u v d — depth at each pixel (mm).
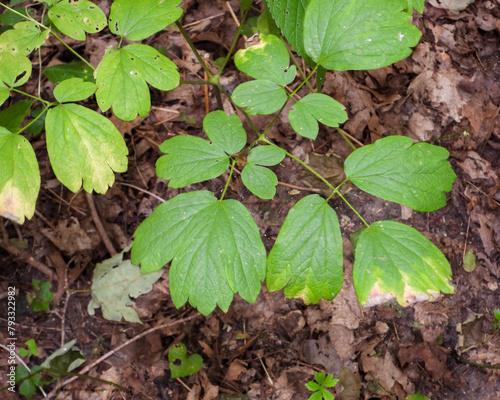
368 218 481
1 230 461
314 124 340
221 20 549
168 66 342
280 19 385
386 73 538
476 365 456
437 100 528
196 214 344
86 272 472
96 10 346
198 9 554
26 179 327
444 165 349
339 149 508
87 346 454
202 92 523
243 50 357
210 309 335
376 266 333
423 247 337
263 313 467
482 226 493
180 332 463
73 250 473
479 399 452
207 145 353
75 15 344
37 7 489
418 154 350
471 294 475
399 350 458
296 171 497
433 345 462
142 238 346
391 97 527
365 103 521
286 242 336
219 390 446
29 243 471
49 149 331
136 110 337
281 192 490
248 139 505
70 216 481
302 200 342
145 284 462
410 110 524
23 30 350
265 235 477
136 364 452
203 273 336
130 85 336
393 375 452
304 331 463
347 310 465
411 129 519
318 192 488
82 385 441
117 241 480
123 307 459
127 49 342
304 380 452
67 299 464
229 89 523
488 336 466
